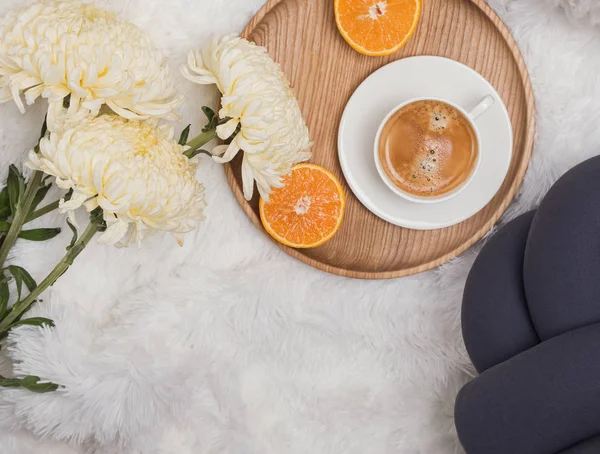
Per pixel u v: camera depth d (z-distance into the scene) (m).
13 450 0.87
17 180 0.76
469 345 0.80
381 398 0.93
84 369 0.83
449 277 0.92
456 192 0.83
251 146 0.67
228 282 0.90
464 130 0.85
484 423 0.74
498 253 0.79
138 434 0.88
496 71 0.89
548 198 0.75
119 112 0.61
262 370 0.92
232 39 0.71
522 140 0.89
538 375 0.70
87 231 0.66
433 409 0.93
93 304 0.89
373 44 0.85
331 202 0.87
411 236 0.91
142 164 0.58
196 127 0.88
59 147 0.57
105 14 0.65
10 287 0.84
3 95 0.62
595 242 0.71
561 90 0.89
